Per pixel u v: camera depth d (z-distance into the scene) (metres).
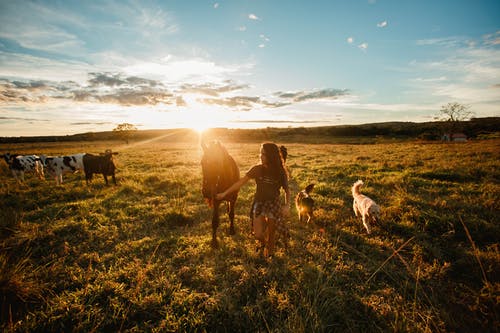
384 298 2.92
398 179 8.05
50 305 2.84
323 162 14.56
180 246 4.20
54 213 5.80
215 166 3.97
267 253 3.57
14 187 8.95
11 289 2.76
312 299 2.87
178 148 30.80
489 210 5.15
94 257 3.87
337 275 3.32
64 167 9.42
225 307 2.75
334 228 4.80
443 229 4.46
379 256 3.80
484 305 2.65
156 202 6.82
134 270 3.49
